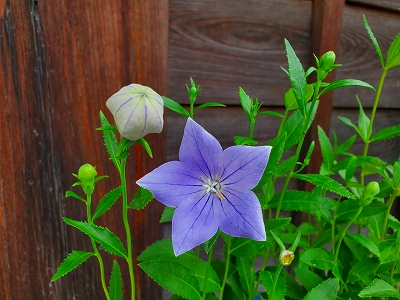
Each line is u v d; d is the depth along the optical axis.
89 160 0.30
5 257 0.29
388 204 0.29
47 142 0.28
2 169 0.28
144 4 0.29
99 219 0.31
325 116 0.42
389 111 0.51
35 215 0.29
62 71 0.28
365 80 0.46
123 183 0.22
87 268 0.32
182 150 0.18
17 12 0.26
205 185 0.20
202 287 0.25
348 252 0.30
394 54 0.29
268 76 0.39
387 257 0.25
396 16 0.47
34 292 0.30
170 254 0.27
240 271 0.27
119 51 0.29
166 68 0.31
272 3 0.37
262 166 0.18
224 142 0.38
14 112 0.27
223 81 0.36
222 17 0.35
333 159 0.32
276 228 0.23
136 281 0.34
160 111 0.18
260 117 0.40
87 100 0.29
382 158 0.51
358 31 0.44
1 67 0.26
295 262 0.32
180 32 0.33
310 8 0.40
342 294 0.26
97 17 0.28
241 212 0.18
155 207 0.33
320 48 0.39
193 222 0.19
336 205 0.29
